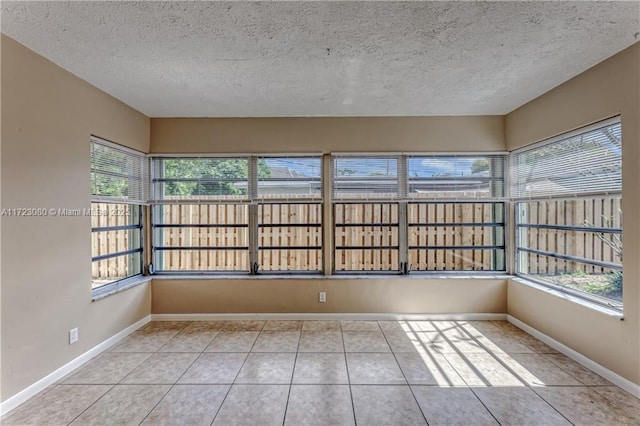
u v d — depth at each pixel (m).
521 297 3.28
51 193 2.26
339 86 2.74
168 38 1.98
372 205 3.68
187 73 2.48
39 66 2.16
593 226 2.53
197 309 3.56
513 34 1.95
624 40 2.02
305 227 3.68
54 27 1.85
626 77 2.12
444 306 3.54
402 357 2.67
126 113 3.13
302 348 2.85
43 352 2.19
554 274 2.99
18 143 2.02
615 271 2.34
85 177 2.59
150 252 3.62
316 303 3.56
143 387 2.23
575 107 2.56
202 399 2.09
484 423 1.85
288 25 1.84
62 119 2.36
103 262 3.02
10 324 1.97
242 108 3.28
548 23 1.83
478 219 3.68
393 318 3.54
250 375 2.39
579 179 2.60
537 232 3.23
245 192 3.62
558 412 1.95
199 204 3.64
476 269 3.66
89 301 2.62
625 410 1.96
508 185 3.55
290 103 3.15
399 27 1.87
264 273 3.69
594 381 2.28
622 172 2.16
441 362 2.58
